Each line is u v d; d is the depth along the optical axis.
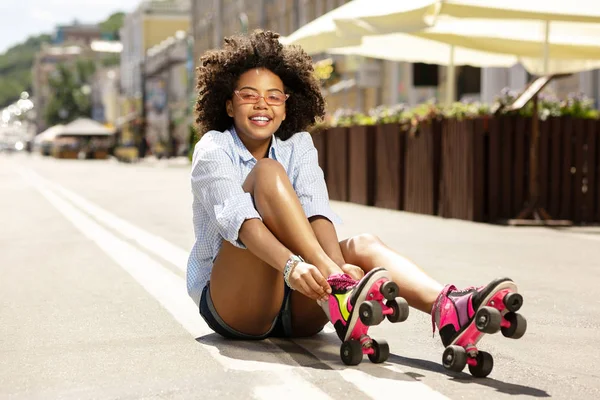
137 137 75.81
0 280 7.23
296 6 46.94
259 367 3.98
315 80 4.52
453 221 12.65
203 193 4.14
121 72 115.81
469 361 3.77
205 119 4.49
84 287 6.74
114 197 19.58
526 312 5.68
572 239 10.29
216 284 4.27
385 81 36.62
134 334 4.88
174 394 3.60
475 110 13.09
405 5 11.04
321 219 4.19
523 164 12.59
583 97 13.10
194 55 75.25
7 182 28.92
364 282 3.59
